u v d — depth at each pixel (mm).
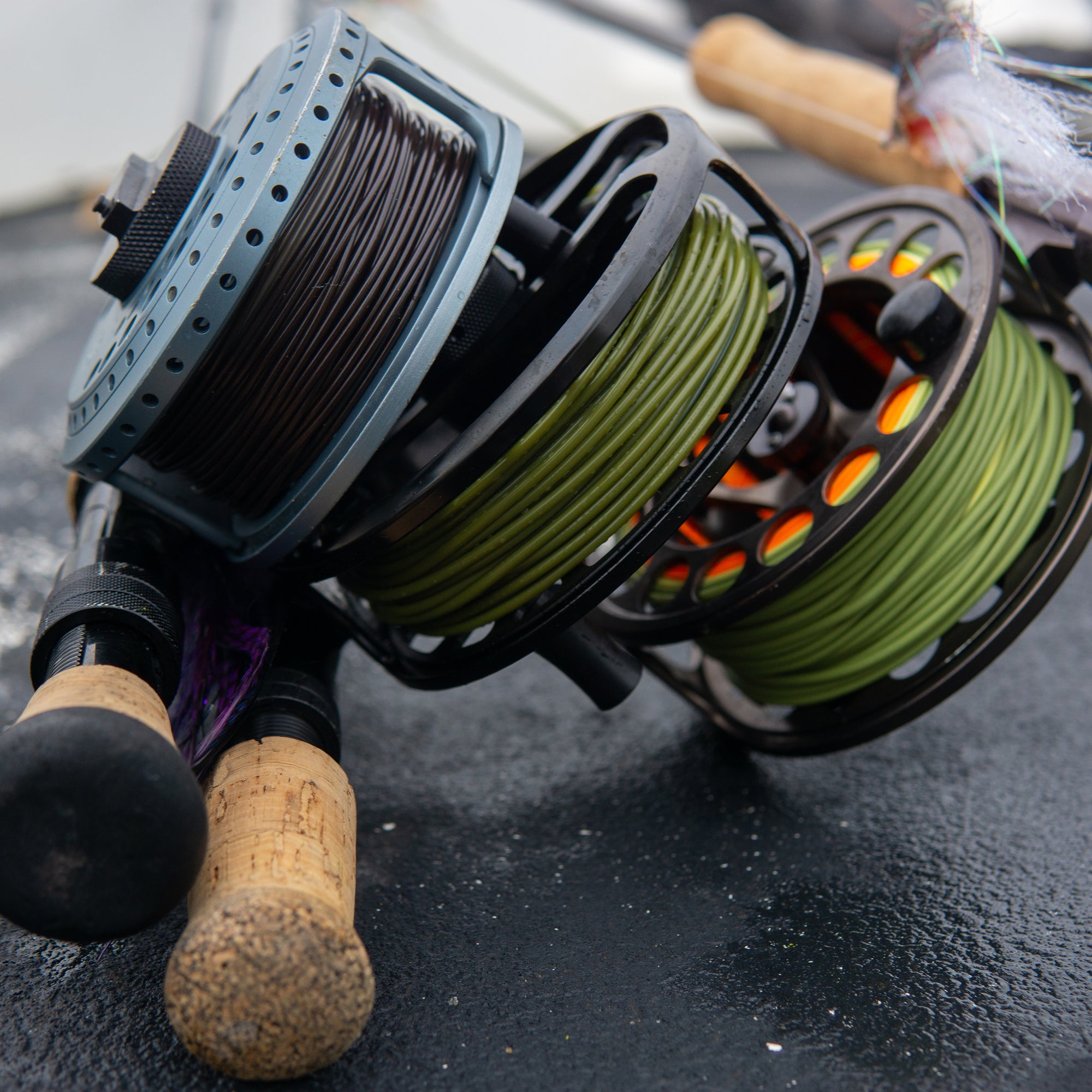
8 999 370
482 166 390
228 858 345
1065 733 470
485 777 461
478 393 399
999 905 399
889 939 389
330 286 370
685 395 381
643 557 385
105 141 1514
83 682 341
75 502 456
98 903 325
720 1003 371
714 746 474
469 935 393
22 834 321
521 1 1571
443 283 379
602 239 394
